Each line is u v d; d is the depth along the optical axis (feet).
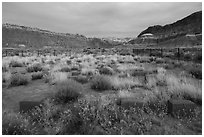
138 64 54.60
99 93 23.12
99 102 17.40
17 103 19.61
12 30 459.73
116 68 44.21
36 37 480.64
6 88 25.86
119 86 25.20
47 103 17.79
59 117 15.49
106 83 25.18
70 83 24.22
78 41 553.23
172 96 20.04
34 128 13.39
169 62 56.90
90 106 16.46
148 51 118.73
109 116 15.15
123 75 34.53
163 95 20.02
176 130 13.78
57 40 512.63
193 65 44.37
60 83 26.13
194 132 13.55
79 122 14.23
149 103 18.03
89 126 13.70
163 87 25.62
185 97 20.12
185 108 16.12
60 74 31.94
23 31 478.59
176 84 24.43
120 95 20.08
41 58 76.07
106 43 592.60
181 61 56.90
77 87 22.58
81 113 14.71
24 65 55.06
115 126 14.01
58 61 66.69
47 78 30.91
